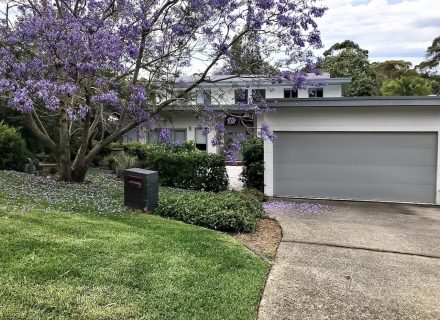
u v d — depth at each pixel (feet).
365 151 34.45
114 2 25.14
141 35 25.22
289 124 35.45
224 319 10.58
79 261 12.94
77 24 21.26
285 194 36.19
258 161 36.86
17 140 36.14
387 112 33.58
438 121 32.81
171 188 35.73
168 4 25.84
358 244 19.34
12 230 14.99
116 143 51.85
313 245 18.83
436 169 33.35
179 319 10.26
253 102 31.19
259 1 23.98
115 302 10.64
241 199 24.62
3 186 24.56
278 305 11.91
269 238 19.71
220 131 28.32
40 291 10.64
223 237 18.28
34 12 25.53
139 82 27.66
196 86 29.99
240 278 13.46
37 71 21.18
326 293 13.01
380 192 34.42
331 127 34.71
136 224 18.90
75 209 20.70
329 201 34.27
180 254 14.96
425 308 12.21
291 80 26.86
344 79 61.87
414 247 19.17
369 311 11.84
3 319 9.11
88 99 24.61
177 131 62.80
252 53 26.99
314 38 25.02
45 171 38.40
